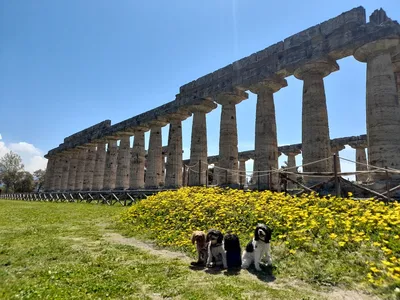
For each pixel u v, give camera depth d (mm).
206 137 25125
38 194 45625
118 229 12281
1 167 76188
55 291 4879
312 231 8094
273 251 7375
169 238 9672
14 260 6957
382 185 13305
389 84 14719
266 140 19609
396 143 14008
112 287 5195
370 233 7504
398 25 14805
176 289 5199
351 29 16000
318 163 16312
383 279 5277
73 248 8336
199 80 25188
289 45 19078
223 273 6258
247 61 21547
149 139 30562
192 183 23484
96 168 39000
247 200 11922
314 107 17281
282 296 4938
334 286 5438
